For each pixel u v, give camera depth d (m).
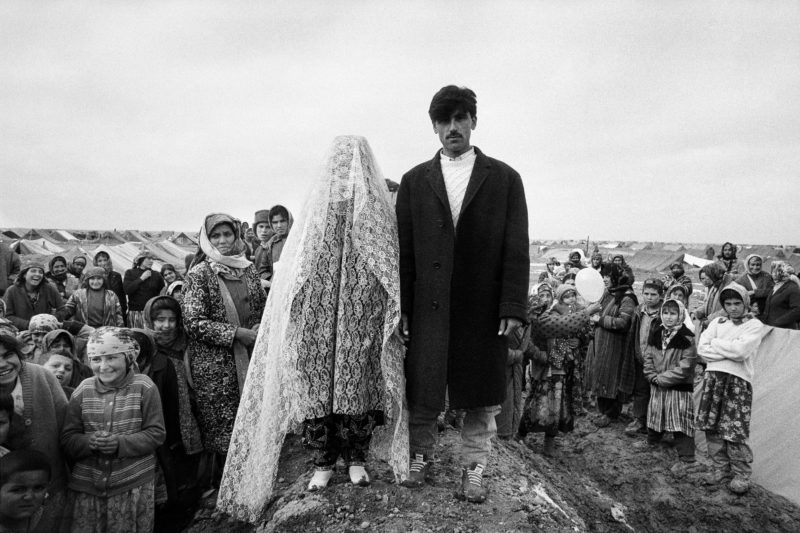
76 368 3.98
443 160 3.13
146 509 3.25
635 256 40.44
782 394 6.31
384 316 2.98
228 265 4.00
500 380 2.96
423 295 2.95
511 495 3.28
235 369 3.82
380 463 3.53
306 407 2.87
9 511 2.47
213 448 3.80
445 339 2.88
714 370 5.34
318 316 2.92
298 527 2.90
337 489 3.15
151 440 3.20
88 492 3.07
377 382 2.99
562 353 5.61
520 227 2.95
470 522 2.86
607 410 7.22
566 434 7.02
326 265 2.96
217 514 3.59
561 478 5.42
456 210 3.00
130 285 9.50
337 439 3.17
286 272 3.16
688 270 29.38
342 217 3.02
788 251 32.34
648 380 6.05
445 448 4.03
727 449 5.48
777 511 5.21
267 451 3.12
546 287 5.96
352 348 2.88
